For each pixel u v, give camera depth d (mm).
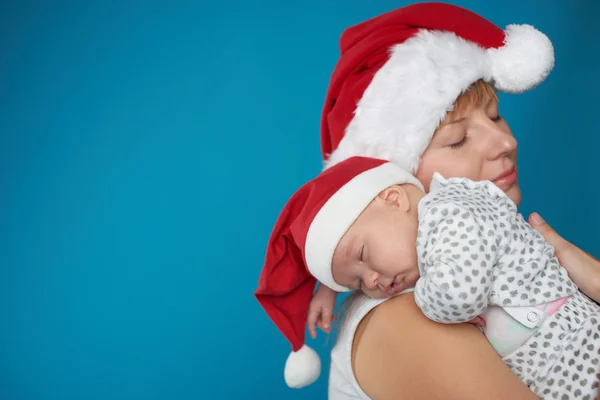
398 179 1146
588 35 2301
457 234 971
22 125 2533
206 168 2496
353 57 1362
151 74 2551
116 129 2523
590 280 1081
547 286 1028
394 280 1079
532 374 1018
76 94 2545
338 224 1117
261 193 2480
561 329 1012
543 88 2326
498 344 1035
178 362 2365
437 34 1322
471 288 939
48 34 2566
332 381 1253
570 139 2289
